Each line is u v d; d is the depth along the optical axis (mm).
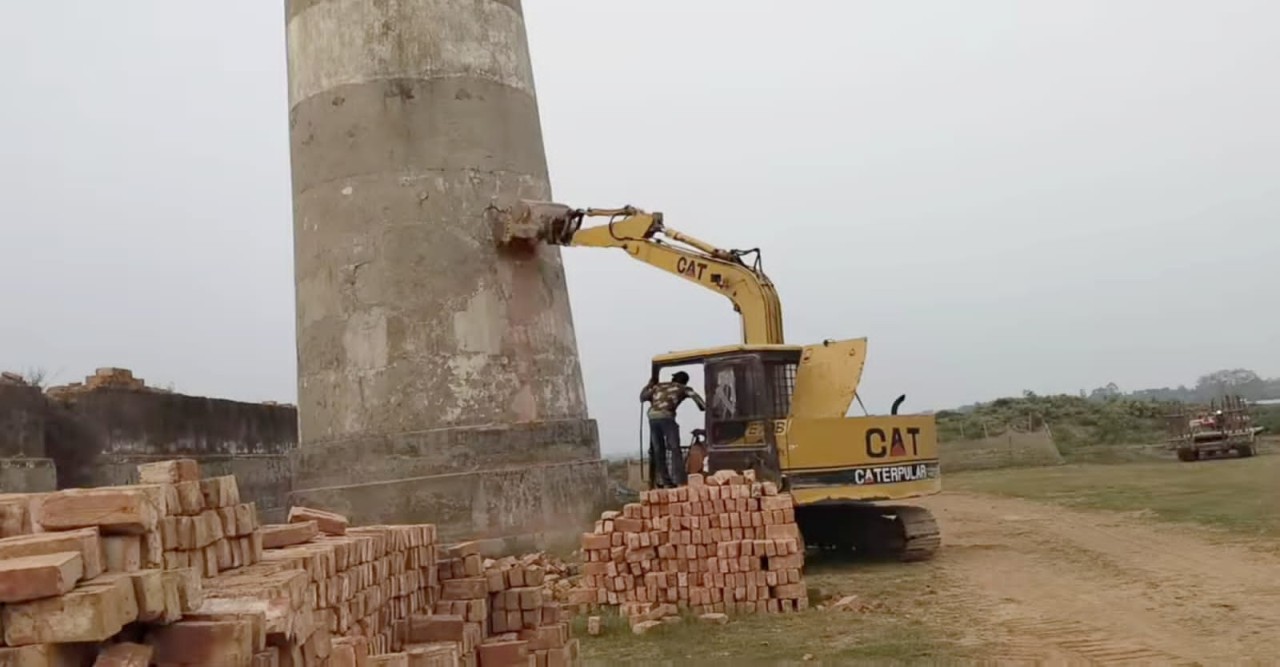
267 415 24688
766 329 15445
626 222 17172
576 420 18156
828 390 15000
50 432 17359
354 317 17375
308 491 17109
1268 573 12469
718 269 16062
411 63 17891
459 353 17156
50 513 4223
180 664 4074
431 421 16906
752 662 9438
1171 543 15258
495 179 18062
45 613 3629
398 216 17453
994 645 9656
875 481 14453
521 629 9148
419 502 16391
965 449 41281
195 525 5211
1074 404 50969
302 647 5055
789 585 11867
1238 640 9414
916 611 11461
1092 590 12164
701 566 12203
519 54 19203
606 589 12492
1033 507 21828
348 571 6945
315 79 18344
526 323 17875
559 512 17062
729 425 14438
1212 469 28750
